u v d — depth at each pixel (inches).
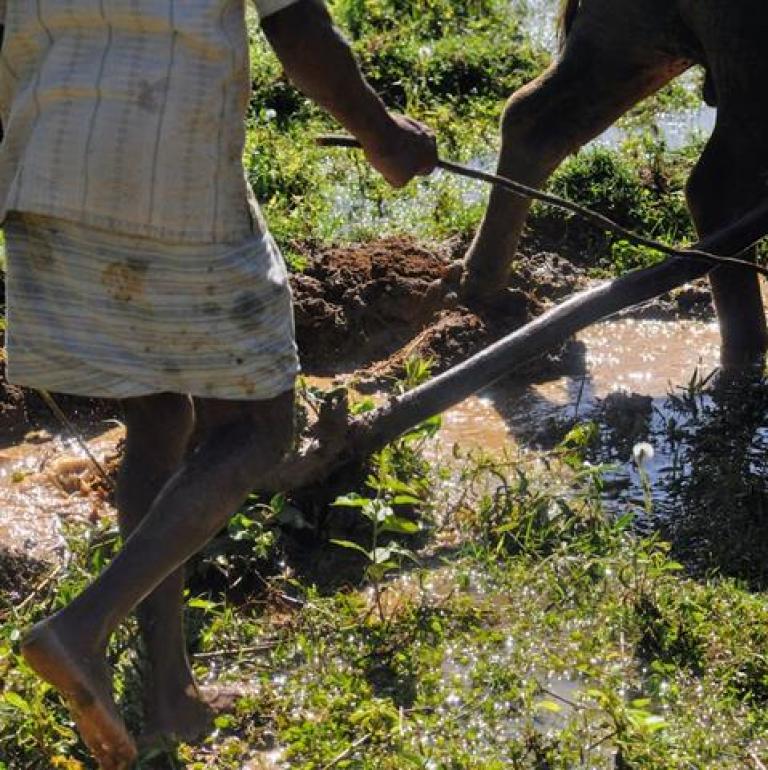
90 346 201.2
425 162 215.2
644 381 361.4
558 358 364.8
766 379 334.6
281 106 519.8
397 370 359.3
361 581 272.1
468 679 240.7
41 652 184.1
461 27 590.2
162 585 217.2
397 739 220.7
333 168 473.1
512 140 364.5
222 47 193.3
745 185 331.6
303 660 246.5
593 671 237.0
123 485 215.9
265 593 267.6
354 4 588.4
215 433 203.6
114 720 189.5
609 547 274.8
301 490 286.0
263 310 202.5
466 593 265.9
